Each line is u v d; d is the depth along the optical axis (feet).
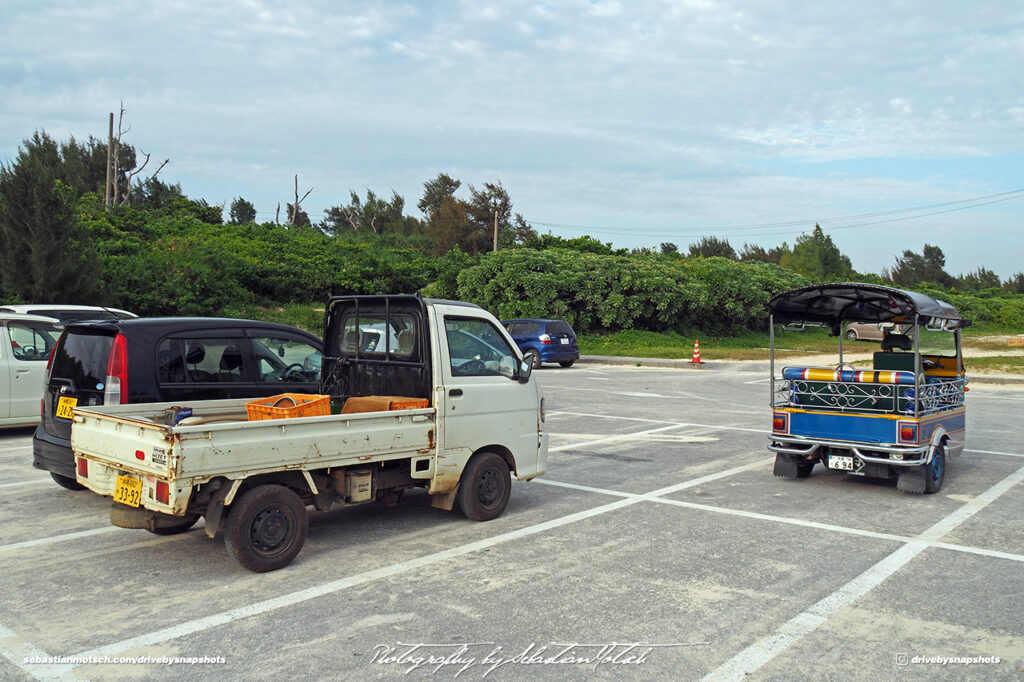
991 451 35.73
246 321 27.63
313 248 139.74
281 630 15.05
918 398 26.32
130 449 18.15
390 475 21.43
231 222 162.40
